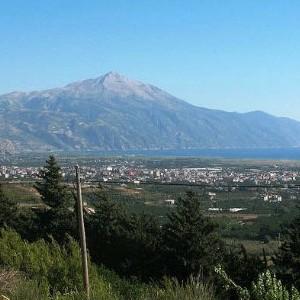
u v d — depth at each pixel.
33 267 14.27
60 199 36.75
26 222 35.88
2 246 15.38
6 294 8.57
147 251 26.94
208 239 28.80
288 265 24.30
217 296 7.60
